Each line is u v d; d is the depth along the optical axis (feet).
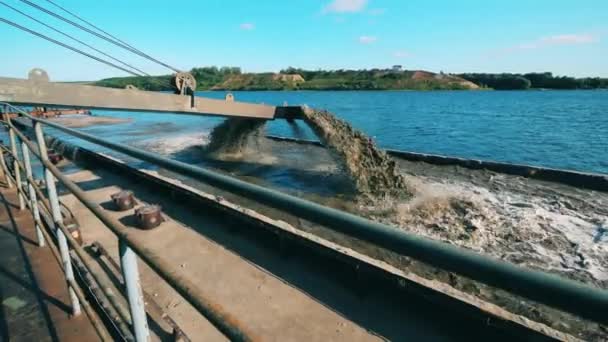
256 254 17.01
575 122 101.96
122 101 24.06
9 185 19.16
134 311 4.47
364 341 11.37
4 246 12.52
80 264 13.70
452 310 12.20
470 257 2.27
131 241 3.74
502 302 14.24
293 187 34.32
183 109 28.55
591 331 12.44
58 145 55.47
